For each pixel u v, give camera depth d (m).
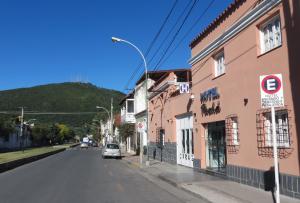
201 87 21.27
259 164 14.78
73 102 155.25
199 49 21.45
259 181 14.76
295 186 12.38
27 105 141.38
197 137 22.12
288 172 12.77
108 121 96.38
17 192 14.88
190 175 20.23
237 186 15.51
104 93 169.75
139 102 48.00
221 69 19.08
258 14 14.64
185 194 14.45
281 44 13.20
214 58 19.69
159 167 26.05
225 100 17.89
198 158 21.98
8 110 133.50
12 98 142.00
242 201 12.19
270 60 13.91
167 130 30.45
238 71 16.53
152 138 36.66
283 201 11.95
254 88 15.09
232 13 17.14
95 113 143.88
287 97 12.78
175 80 29.42
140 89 47.03
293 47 12.48
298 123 12.23
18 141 88.62
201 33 20.81
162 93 32.19
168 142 30.11
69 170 25.31
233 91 17.02
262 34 14.99
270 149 14.01
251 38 15.35
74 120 152.62
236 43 16.70
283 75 13.04
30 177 20.75
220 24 18.53
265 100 9.77
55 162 34.25
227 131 17.62
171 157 29.20
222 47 18.23
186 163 25.95
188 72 29.14
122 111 65.19
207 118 20.33
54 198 13.37
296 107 12.32
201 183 16.73
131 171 24.97
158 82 34.06
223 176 18.33
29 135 100.31
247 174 15.73
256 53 14.91
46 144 116.62
